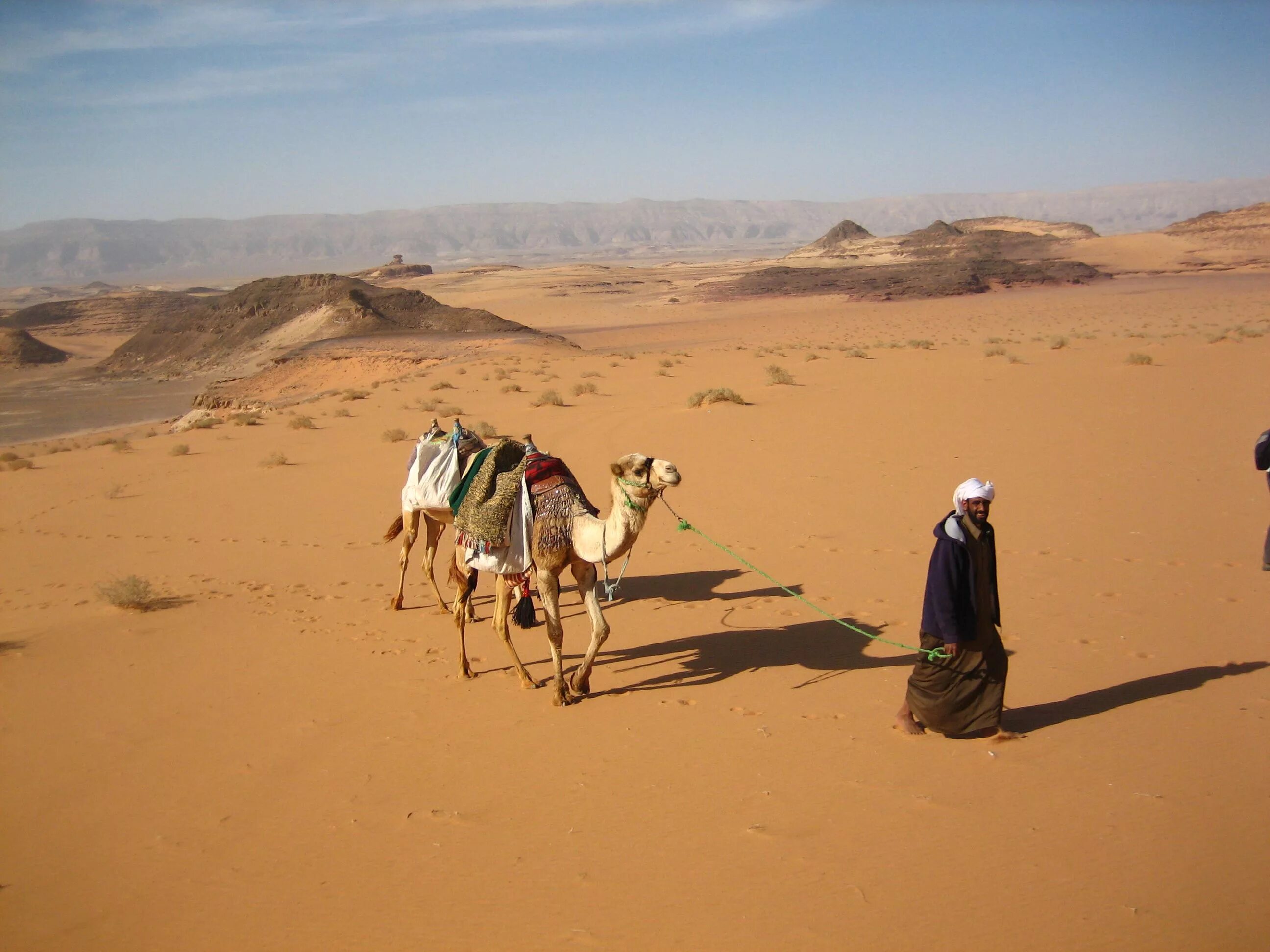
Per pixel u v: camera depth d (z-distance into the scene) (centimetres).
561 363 5312
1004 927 458
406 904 527
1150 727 667
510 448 878
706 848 555
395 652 982
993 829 549
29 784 719
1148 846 518
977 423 2142
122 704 872
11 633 1114
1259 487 1433
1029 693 751
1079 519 1313
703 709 768
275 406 5319
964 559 643
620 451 2120
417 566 1370
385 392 4441
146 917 538
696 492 1666
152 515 1872
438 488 1031
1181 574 1048
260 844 610
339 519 1717
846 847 542
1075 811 560
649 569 1230
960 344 5597
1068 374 2777
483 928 497
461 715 799
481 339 7938
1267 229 18562
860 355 4097
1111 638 861
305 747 754
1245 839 516
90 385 9000
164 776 720
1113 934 447
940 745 666
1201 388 2373
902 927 464
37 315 17312
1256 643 825
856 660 856
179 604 1205
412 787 672
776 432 2209
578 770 676
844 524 1378
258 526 1697
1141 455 1706
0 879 589
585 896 518
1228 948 430
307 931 510
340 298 9938
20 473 2653
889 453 1880
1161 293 11838
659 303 16225
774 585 1116
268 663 966
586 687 819
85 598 1280
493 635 1032
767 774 643
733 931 473
